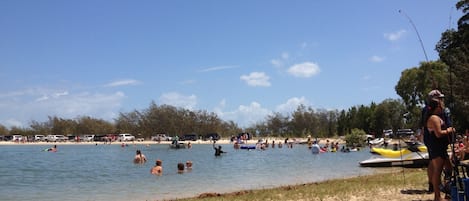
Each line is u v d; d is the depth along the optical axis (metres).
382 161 28.78
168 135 117.19
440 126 8.98
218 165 35.09
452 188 8.16
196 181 23.27
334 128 118.88
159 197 17.41
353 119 108.94
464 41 49.44
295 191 14.35
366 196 11.88
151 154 54.09
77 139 110.62
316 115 123.81
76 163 39.09
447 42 52.66
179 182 22.86
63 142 108.62
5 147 85.25
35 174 28.55
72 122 129.50
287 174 26.81
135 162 37.91
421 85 70.38
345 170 28.23
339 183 16.44
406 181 14.71
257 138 115.00
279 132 124.62
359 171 27.00
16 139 110.31
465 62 37.59
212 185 21.42
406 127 71.00
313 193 13.38
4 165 37.06
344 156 46.72
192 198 15.01
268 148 72.56
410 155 27.00
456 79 35.56
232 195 15.02
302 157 45.69
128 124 120.88
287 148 72.69
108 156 51.25
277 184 21.31
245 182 22.62
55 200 16.97
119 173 28.41
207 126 120.88
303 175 25.91
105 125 129.25
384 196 11.62
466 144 12.53
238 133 120.62
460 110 35.78
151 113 118.38
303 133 118.50
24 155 54.44
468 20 49.59
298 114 123.19
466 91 34.91
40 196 18.16
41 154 57.09
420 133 10.35
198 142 100.50
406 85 74.69
